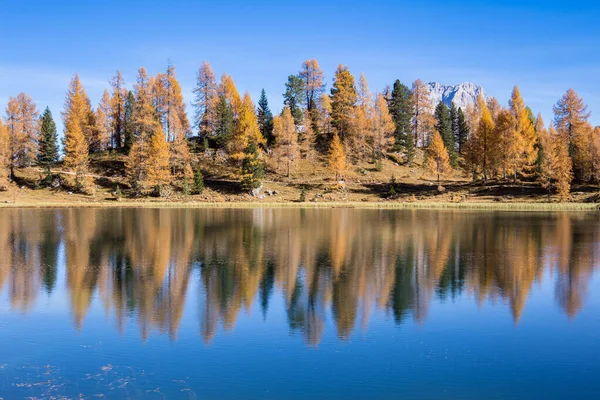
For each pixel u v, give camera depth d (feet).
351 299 75.00
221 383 45.98
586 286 83.05
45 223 169.99
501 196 259.19
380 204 248.11
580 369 49.70
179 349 54.54
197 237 137.39
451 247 121.19
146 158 281.74
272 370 48.91
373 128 319.47
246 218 190.60
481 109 387.96
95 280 86.58
